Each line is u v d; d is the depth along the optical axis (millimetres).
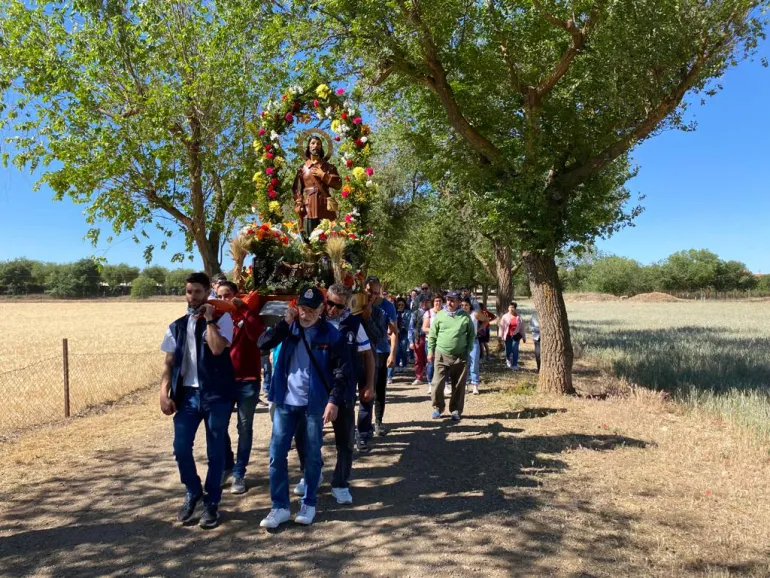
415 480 5453
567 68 9328
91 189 10258
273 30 9641
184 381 4398
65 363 8531
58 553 3879
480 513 4582
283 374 4422
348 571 3609
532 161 9406
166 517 4543
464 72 10211
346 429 4785
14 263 105250
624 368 12898
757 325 29625
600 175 10344
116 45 10484
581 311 51406
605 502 4809
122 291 114750
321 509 4711
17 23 10133
